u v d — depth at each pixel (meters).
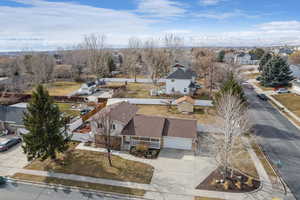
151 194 17.42
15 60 74.31
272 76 58.19
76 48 114.12
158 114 36.69
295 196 17.23
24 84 58.06
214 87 50.03
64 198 17.02
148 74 74.19
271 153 24.08
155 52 90.62
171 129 25.92
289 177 19.67
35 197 17.12
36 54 78.06
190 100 38.09
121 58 112.12
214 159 22.78
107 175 19.92
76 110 39.53
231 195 17.25
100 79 67.94
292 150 24.70
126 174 20.11
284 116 36.12
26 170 20.75
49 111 20.78
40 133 20.48
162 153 24.17
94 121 25.34
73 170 20.73
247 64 108.00
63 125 22.95
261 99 46.78
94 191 17.78
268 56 81.75
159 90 51.75
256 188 18.05
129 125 26.05
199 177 19.66
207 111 38.09
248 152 24.16
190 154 23.92
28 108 20.38
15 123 27.95
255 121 33.69
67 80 71.50
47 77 65.19
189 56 107.94
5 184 18.73
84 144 26.25
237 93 28.72
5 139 27.08
